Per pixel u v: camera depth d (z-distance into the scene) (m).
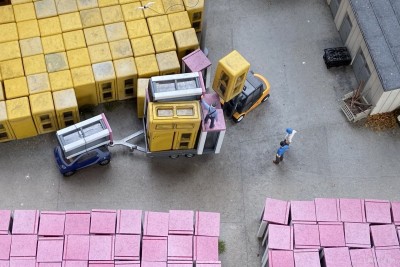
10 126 25.45
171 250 22.86
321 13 31.25
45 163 26.16
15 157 26.16
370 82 27.73
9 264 22.28
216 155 27.02
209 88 29.09
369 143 27.94
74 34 27.05
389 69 26.59
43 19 27.22
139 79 26.23
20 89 25.64
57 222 23.03
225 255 24.88
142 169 26.39
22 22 27.03
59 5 27.47
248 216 25.81
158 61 26.72
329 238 23.33
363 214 23.89
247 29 30.50
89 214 23.27
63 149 23.97
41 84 25.77
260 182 26.61
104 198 25.66
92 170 26.14
